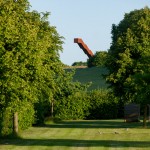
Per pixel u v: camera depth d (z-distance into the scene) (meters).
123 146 33.34
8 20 30.61
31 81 33.06
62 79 74.25
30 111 52.47
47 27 45.88
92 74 125.44
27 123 51.50
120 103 76.69
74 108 75.19
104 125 58.59
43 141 38.09
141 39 50.69
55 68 48.12
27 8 40.19
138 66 49.38
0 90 30.52
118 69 50.88
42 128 54.25
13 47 30.62
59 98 74.56
